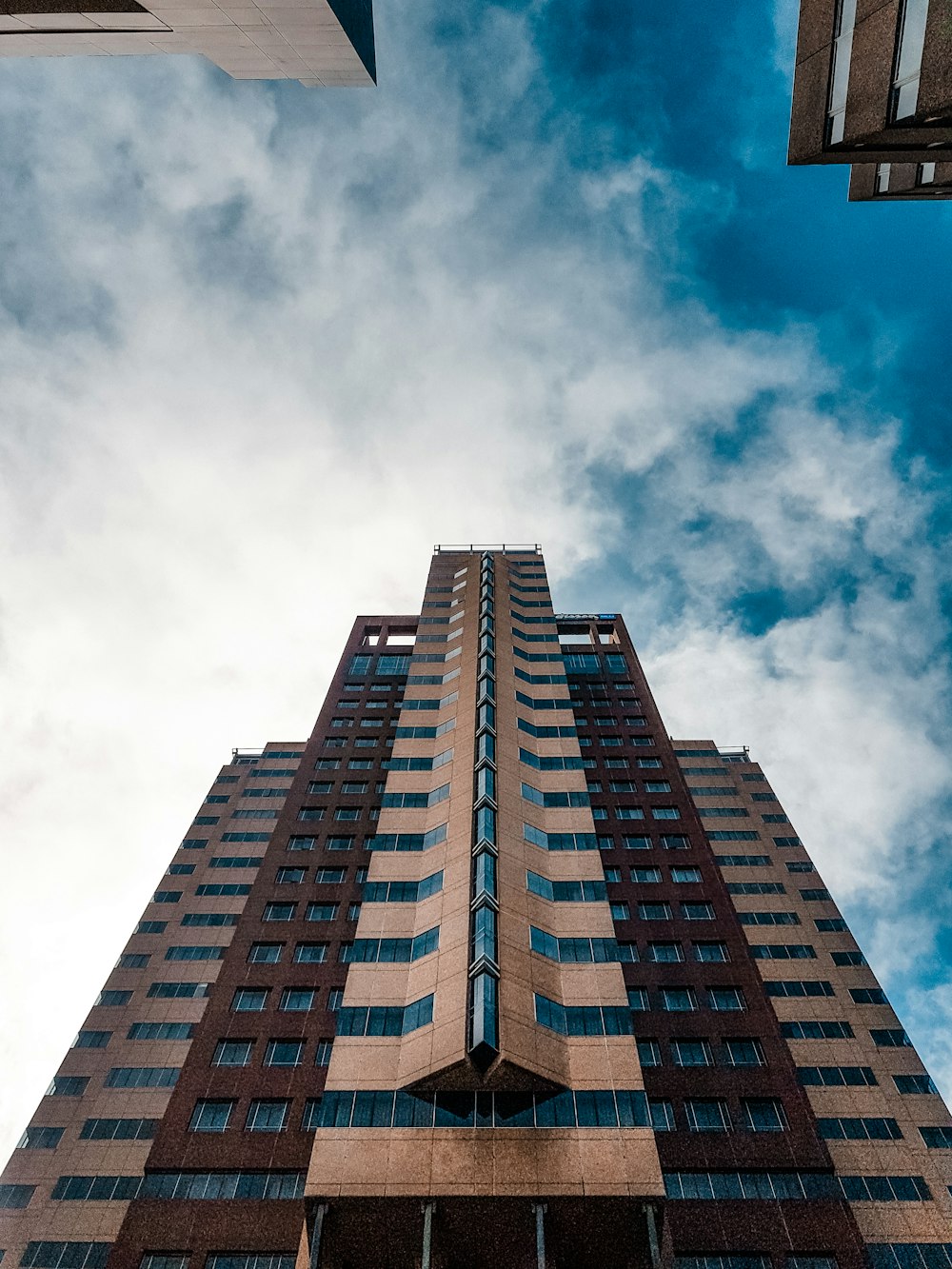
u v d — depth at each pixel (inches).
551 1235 1158.3
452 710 2263.8
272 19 728.3
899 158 821.9
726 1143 1567.4
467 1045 1280.8
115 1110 1951.3
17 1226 1708.9
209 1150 1517.0
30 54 796.6
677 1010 1857.8
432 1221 1141.7
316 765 2610.7
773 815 2893.7
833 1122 1859.0
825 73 800.3
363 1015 1413.6
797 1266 1369.3
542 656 2539.4
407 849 1796.3
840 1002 2172.7
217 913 2507.4
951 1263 1544.0
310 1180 1155.9
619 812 2448.3
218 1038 1740.9
